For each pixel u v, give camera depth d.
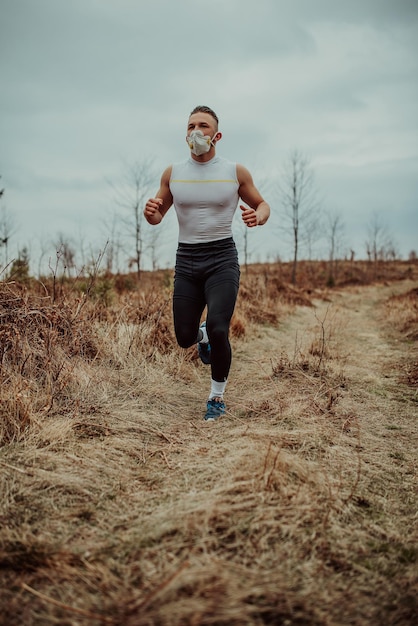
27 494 1.89
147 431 2.64
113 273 10.94
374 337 7.01
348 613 1.33
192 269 2.90
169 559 1.52
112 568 1.49
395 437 2.78
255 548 1.59
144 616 1.27
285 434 2.56
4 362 3.02
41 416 2.60
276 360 4.59
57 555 1.53
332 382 3.89
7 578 1.43
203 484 2.00
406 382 4.08
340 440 2.62
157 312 4.77
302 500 1.87
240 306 7.40
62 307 3.92
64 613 1.29
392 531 1.77
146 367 3.82
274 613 1.30
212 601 1.32
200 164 2.87
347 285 27.17
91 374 3.35
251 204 2.97
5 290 3.76
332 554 1.59
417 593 1.43
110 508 1.83
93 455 2.26
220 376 2.90
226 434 2.60
